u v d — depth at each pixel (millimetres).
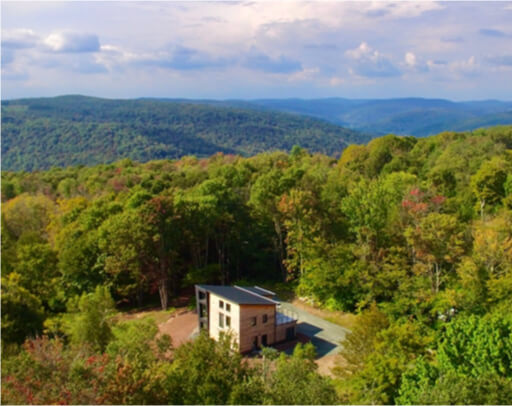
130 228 56000
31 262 57312
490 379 22578
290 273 65438
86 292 57969
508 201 62719
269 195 63656
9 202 83688
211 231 63031
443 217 48719
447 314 44406
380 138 110438
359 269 52188
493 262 45469
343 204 57125
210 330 47312
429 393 22344
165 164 136625
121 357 25203
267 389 22922
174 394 23031
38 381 20500
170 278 59844
